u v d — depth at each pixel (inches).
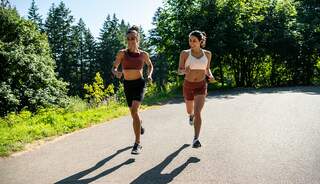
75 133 319.3
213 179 185.2
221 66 985.5
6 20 1040.8
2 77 930.7
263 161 210.5
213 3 927.0
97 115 404.5
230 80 1067.3
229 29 925.2
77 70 2997.0
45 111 520.4
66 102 967.0
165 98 637.9
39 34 1106.1
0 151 253.3
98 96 660.1
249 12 990.4
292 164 202.8
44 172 210.1
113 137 295.4
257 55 1037.8
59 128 330.0
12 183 194.9
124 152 246.1
